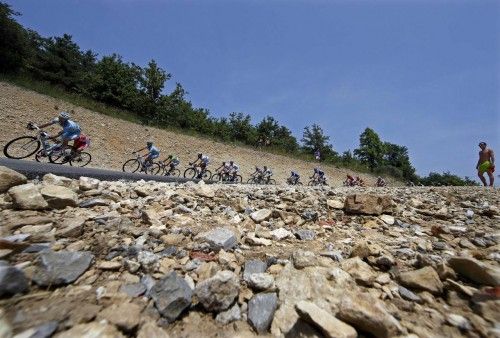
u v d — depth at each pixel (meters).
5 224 2.79
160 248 2.68
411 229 3.92
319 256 2.68
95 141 20.83
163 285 1.98
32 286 1.95
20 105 19.38
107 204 3.88
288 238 3.39
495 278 2.15
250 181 23.47
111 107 28.16
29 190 3.38
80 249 2.52
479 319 1.83
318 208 4.96
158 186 5.98
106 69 29.27
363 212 4.59
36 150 9.60
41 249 2.40
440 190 9.06
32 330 1.53
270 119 43.25
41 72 27.11
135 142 23.84
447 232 3.64
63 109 22.00
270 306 1.92
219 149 30.97
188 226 3.42
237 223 3.85
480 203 6.16
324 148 48.19
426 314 1.91
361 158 54.22
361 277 2.22
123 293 1.94
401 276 2.30
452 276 2.28
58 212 3.35
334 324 1.67
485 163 11.82
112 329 1.60
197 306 1.96
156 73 31.31
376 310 1.74
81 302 1.82
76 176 6.85
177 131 30.66
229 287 1.97
